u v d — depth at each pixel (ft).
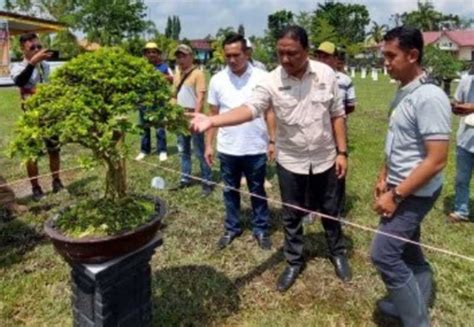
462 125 13.34
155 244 7.38
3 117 34.68
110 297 6.91
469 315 9.12
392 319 8.98
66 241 6.38
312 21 125.90
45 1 118.83
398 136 7.35
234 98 11.53
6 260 11.50
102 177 18.40
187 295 9.91
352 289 10.07
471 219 14.01
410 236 7.57
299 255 10.39
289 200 10.11
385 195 7.30
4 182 15.03
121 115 6.34
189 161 17.34
